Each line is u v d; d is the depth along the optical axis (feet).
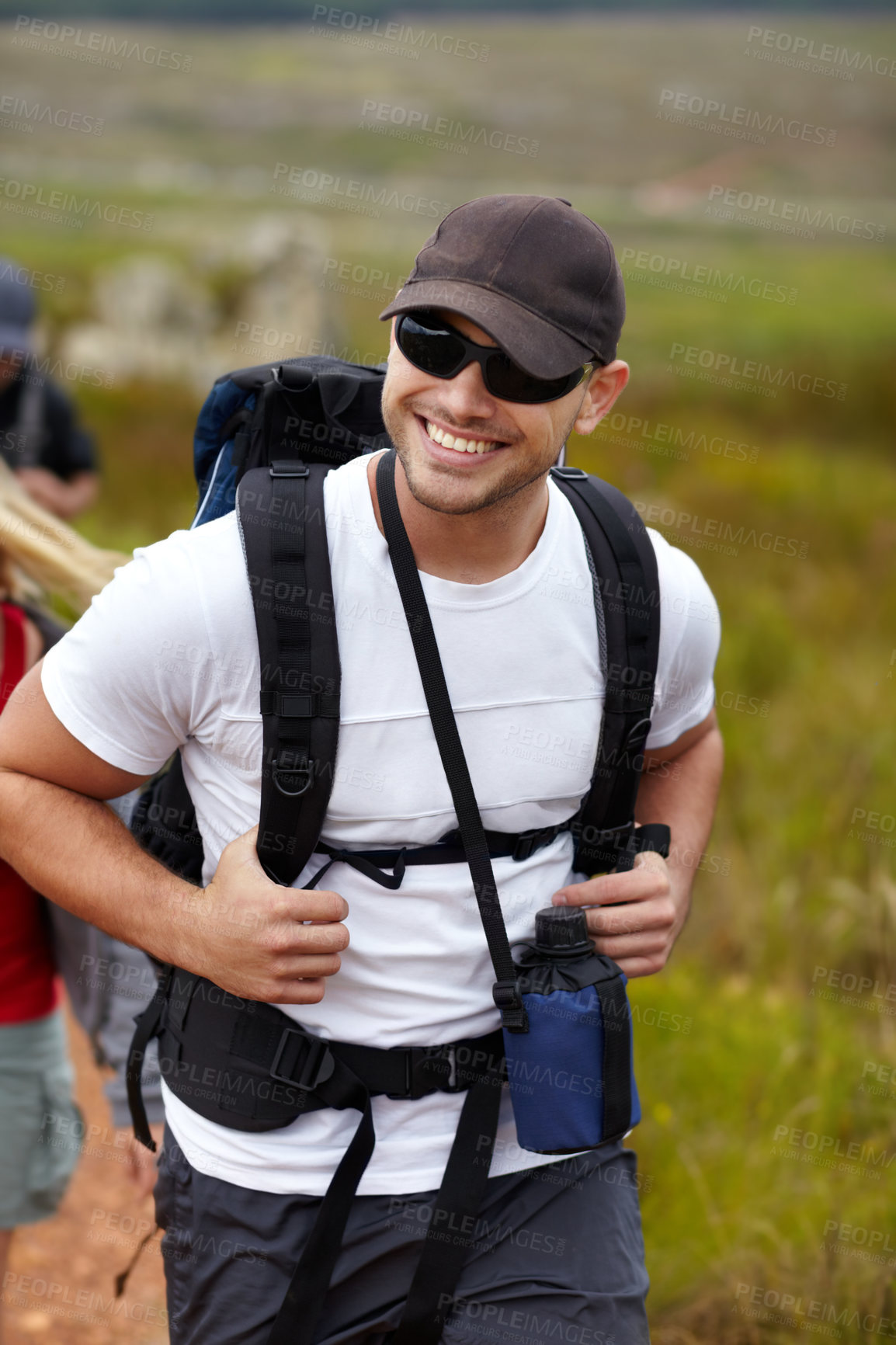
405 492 4.69
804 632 19.17
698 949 12.20
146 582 4.56
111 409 28.32
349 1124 4.97
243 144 123.95
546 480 4.91
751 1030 10.36
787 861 13.32
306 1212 4.98
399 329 4.49
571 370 4.41
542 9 222.89
